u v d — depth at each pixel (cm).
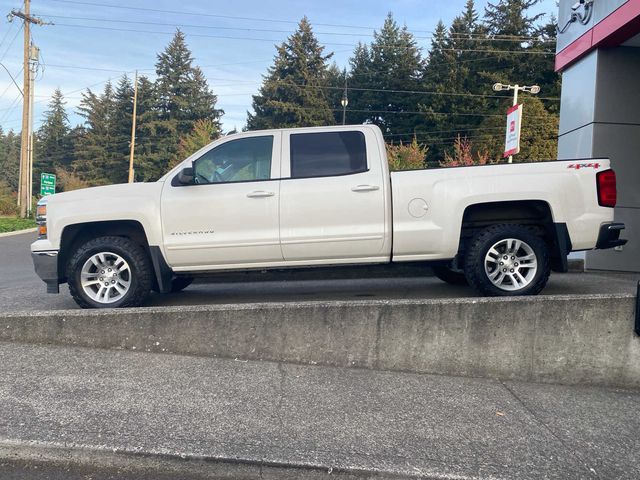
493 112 4550
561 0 1071
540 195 557
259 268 589
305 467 341
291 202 574
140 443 358
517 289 561
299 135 598
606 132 945
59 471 343
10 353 525
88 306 585
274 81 5116
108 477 339
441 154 4719
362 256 582
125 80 6219
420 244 573
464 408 442
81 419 392
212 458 344
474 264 562
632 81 938
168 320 539
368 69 5475
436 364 523
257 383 474
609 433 407
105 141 6281
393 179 577
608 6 879
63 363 505
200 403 427
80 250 583
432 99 4819
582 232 559
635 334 513
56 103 7638
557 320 516
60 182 6191
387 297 672
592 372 516
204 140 4553
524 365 518
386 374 514
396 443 374
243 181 586
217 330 537
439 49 5106
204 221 578
